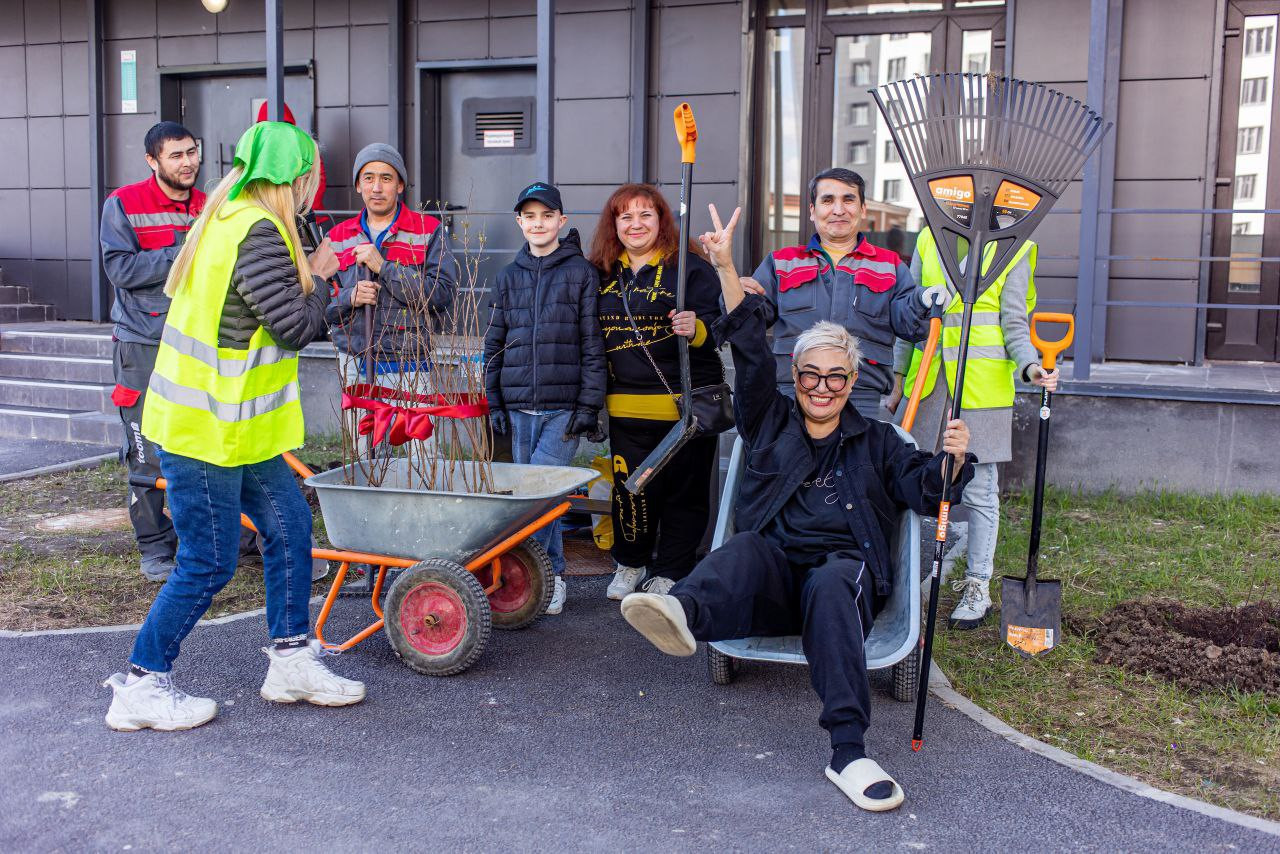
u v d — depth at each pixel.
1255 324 7.91
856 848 2.82
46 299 10.46
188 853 2.74
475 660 3.89
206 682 3.82
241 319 3.31
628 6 8.77
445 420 4.84
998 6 8.10
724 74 8.63
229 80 9.98
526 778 3.17
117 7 10.09
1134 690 3.82
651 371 4.50
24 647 4.11
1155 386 6.44
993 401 4.42
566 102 9.06
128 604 4.66
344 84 9.53
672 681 3.94
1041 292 8.06
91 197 10.28
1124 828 2.92
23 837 2.79
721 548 3.45
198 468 3.33
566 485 4.23
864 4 8.39
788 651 3.49
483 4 9.12
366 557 3.98
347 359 4.54
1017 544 5.48
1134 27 7.75
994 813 3.00
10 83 10.39
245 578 4.97
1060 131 3.48
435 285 4.51
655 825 2.92
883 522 3.72
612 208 4.56
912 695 3.74
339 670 3.97
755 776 3.21
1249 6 7.60
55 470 7.10
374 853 2.76
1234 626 4.36
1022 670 4.01
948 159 3.52
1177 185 7.77
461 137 9.41
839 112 8.55
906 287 4.39
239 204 3.32
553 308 4.52
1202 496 6.25
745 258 8.74
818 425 3.69
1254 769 3.27
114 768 3.18
